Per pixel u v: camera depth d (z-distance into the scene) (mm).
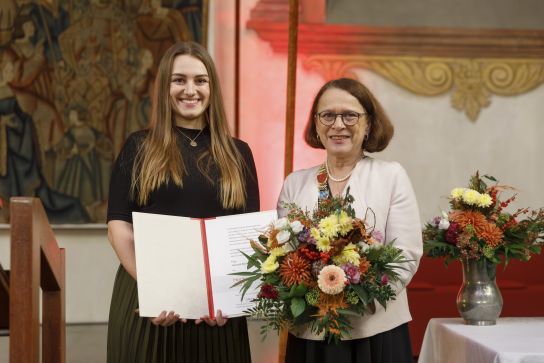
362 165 3518
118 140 11367
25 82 11250
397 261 3119
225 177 3566
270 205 11633
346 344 3301
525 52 12016
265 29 11688
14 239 2615
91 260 11328
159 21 11320
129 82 11359
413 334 7902
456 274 8852
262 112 11734
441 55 11984
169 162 3500
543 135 12000
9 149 11227
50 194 11281
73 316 11227
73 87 11320
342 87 3473
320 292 3061
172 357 3439
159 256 3346
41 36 11258
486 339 4023
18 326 2594
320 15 11805
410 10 12023
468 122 11984
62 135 11312
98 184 11359
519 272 9164
